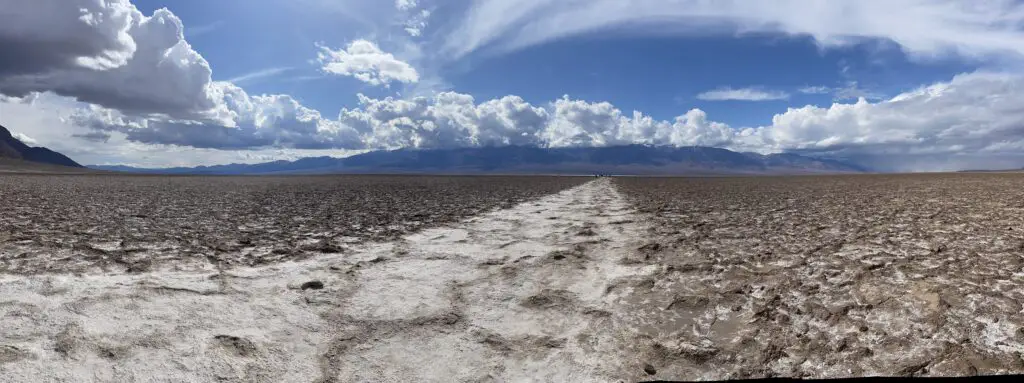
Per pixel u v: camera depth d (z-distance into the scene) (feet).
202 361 12.59
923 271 20.57
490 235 32.12
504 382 12.05
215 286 19.03
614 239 30.45
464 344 14.14
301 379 11.99
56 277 19.52
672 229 34.60
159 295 17.56
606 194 81.15
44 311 15.53
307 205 53.16
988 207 44.91
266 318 15.75
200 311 16.11
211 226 34.83
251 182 136.36
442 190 91.71
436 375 12.33
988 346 13.26
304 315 16.16
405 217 42.06
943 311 15.75
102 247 25.86
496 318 16.17
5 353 12.51
